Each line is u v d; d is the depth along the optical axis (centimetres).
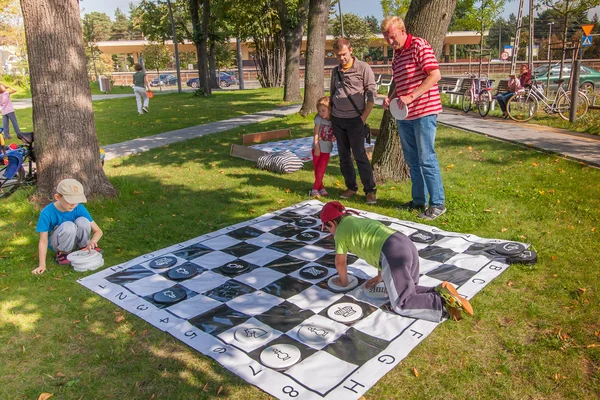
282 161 824
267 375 304
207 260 479
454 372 308
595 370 305
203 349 335
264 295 404
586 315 361
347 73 606
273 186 747
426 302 358
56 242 480
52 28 622
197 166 904
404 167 733
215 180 794
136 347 346
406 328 350
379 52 6406
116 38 7731
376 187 709
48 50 626
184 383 306
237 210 641
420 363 317
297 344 335
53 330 374
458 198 629
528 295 394
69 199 471
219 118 1612
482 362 317
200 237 543
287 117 1517
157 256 495
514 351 326
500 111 1462
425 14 646
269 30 3356
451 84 1883
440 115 1466
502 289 405
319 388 292
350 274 435
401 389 294
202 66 2659
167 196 714
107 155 1042
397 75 553
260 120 1520
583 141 937
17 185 743
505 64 4181
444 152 923
